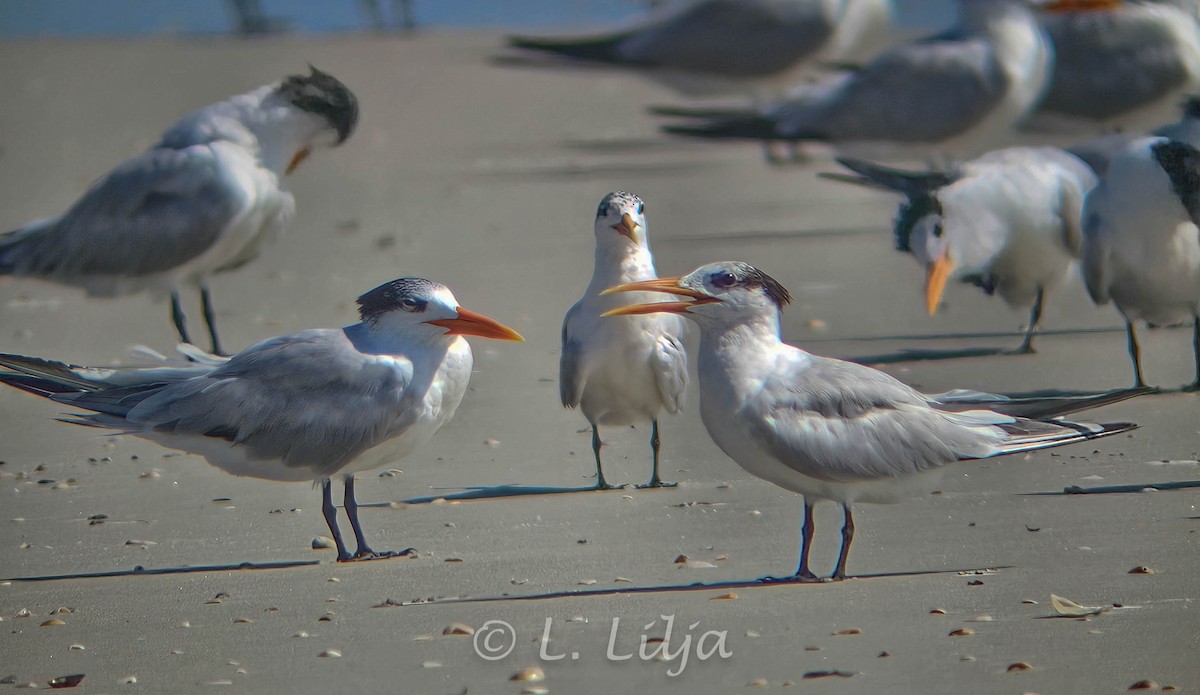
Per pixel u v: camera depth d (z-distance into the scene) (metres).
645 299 11.32
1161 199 13.09
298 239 22.05
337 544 9.82
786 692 7.25
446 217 23.11
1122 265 13.41
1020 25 20.88
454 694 7.38
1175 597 8.35
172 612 8.73
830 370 9.27
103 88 39.44
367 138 31.77
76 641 8.28
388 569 9.48
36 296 19.41
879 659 7.62
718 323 9.33
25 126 34.03
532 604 8.68
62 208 24.72
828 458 8.95
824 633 8.04
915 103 21.08
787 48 26.20
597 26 51.16
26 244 16.28
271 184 16.11
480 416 13.33
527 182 25.94
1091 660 7.49
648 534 10.09
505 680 7.53
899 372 14.38
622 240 11.38
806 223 21.92
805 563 9.12
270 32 52.56
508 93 37.59
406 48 45.78
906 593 8.66
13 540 10.27
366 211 23.88
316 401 9.83
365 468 10.13
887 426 9.05
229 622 8.52
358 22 53.75
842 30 26.30
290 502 11.16
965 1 21.42
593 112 34.62
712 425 9.35
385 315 10.12
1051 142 23.66
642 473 11.73
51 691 7.59
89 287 16.22
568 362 11.44
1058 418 9.98
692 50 26.55
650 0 32.47
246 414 9.83
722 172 26.70
